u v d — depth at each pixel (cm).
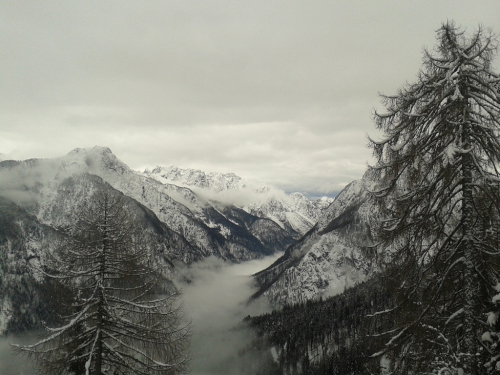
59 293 1473
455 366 879
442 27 1015
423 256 1065
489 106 959
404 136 1076
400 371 1018
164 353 1546
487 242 963
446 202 1005
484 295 941
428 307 996
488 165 985
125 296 1612
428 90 1045
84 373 1451
